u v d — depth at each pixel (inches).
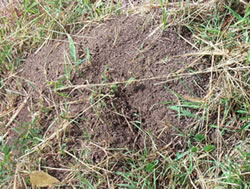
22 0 42.0
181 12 36.8
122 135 32.2
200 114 32.8
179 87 33.5
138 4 38.7
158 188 30.9
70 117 32.9
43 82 34.9
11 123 35.0
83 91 33.6
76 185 31.0
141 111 33.1
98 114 32.5
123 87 33.6
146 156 31.4
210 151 31.7
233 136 32.4
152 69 34.0
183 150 32.0
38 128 33.5
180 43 35.4
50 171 31.8
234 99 32.9
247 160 30.5
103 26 36.9
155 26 36.0
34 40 38.1
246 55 34.0
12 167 32.4
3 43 38.7
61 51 36.0
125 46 35.0
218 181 30.2
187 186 30.7
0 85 37.1
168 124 32.4
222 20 36.2
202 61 34.5
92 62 34.4
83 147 32.1
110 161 31.5
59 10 38.7
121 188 30.7
